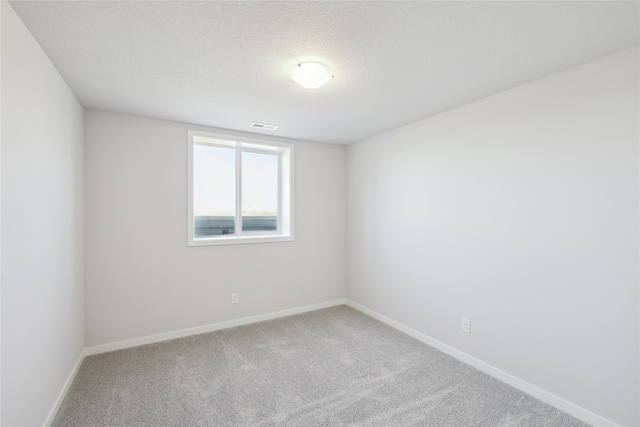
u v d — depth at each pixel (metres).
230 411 1.99
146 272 2.99
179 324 3.16
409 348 2.92
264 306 3.68
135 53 1.79
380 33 1.60
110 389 2.21
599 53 1.79
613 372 1.79
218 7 1.38
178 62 1.90
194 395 2.15
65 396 2.11
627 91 1.74
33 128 1.60
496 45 1.71
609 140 1.81
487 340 2.47
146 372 2.45
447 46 1.72
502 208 2.37
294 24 1.52
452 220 2.77
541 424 1.88
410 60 1.88
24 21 1.47
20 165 1.46
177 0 1.33
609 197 1.81
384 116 2.97
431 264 2.99
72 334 2.33
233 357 2.71
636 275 1.71
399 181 3.38
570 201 1.98
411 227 3.23
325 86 2.26
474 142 2.57
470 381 2.35
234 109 2.76
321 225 4.12
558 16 1.45
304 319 3.71
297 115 2.93
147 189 2.99
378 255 3.70
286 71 2.03
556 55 1.82
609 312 1.81
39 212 1.68
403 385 2.29
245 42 1.68
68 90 2.22
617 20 1.48
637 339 1.71
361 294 4.01
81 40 1.65
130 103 2.60
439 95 2.44
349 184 4.22
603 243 1.83
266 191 3.95
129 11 1.41
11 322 1.38
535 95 2.16
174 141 3.12
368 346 2.95
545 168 2.10
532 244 2.18
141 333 2.97
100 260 2.78
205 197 3.54
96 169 2.76
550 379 2.08
